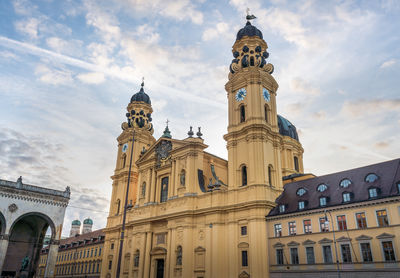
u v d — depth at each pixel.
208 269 51.38
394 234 36.78
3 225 64.31
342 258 40.06
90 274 88.75
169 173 64.81
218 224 52.91
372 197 40.19
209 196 55.91
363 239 38.88
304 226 44.94
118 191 78.00
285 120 85.44
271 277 45.75
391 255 36.59
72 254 102.44
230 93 61.00
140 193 69.19
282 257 45.72
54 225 69.81
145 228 63.78
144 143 81.25
